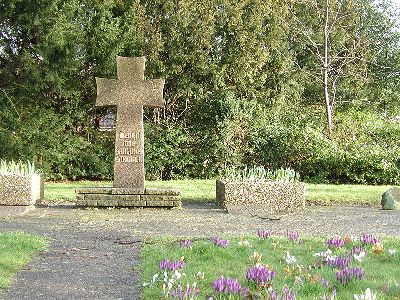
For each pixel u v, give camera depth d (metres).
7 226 10.52
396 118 25.75
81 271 6.83
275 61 23.41
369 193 17.02
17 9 20.70
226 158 22.22
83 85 22.11
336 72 29.81
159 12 22.25
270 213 12.91
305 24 29.08
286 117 23.59
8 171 14.66
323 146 21.81
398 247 8.22
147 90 14.23
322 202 15.65
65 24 20.70
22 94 21.59
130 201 13.64
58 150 21.44
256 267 5.74
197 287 5.54
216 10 22.34
